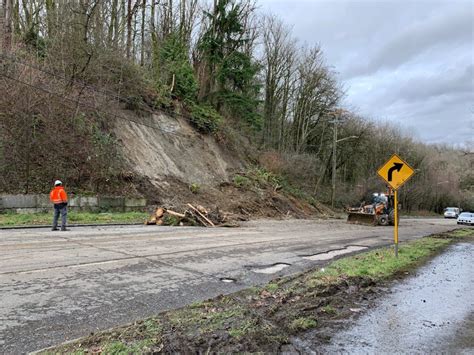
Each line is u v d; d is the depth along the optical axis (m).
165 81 31.17
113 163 22.00
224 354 4.09
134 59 30.34
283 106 48.78
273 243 13.45
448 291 7.69
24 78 19.33
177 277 7.55
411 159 66.88
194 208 19.84
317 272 8.45
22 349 4.04
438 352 4.55
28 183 18.09
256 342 4.43
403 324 5.51
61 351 3.96
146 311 5.48
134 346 4.11
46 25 23.42
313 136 51.84
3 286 6.30
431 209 80.50
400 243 15.57
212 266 8.81
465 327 5.50
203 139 31.23
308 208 35.41
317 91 48.78
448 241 17.08
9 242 10.70
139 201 21.20
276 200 31.52
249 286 7.24
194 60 36.88
